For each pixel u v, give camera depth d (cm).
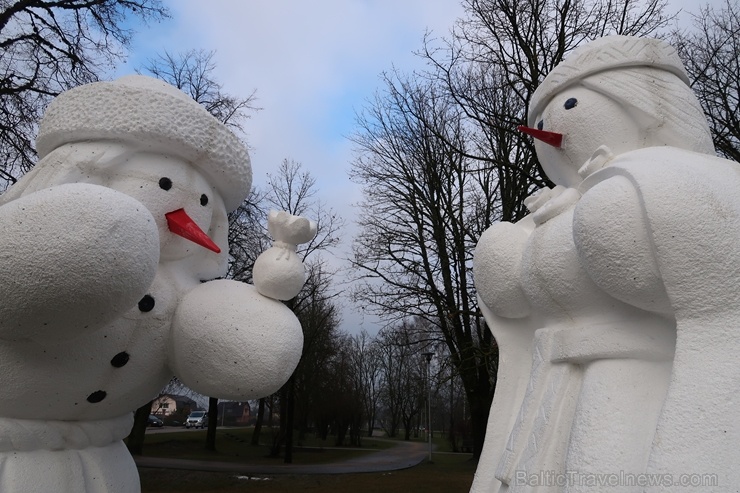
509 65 902
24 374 227
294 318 274
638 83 233
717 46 806
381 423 4197
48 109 267
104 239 197
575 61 246
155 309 257
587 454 183
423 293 1086
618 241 183
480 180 1093
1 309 198
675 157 204
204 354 257
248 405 3538
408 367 2752
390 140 1221
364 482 1156
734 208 177
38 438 240
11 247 191
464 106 888
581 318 218
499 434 247
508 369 257
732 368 162
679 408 164
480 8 861
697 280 171
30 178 254
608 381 194
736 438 154
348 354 2559
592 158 232
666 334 193
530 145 788
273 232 279
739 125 777
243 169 290
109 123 251
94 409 257
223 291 268
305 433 2617
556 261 219
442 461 1692
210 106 1173
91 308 205
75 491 243
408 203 1188
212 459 1559
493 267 255
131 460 285
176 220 259
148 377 267
